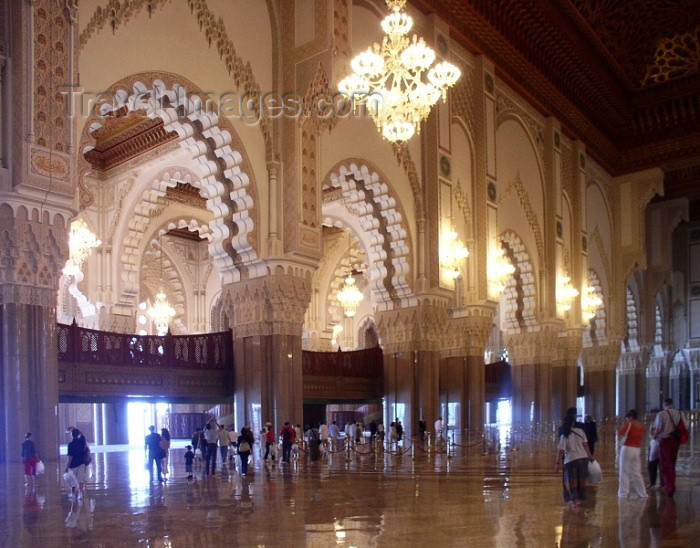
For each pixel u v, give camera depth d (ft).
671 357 94.73
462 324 50.80
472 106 53.36
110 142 56.75
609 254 79.36
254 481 26.71
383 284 46.50
